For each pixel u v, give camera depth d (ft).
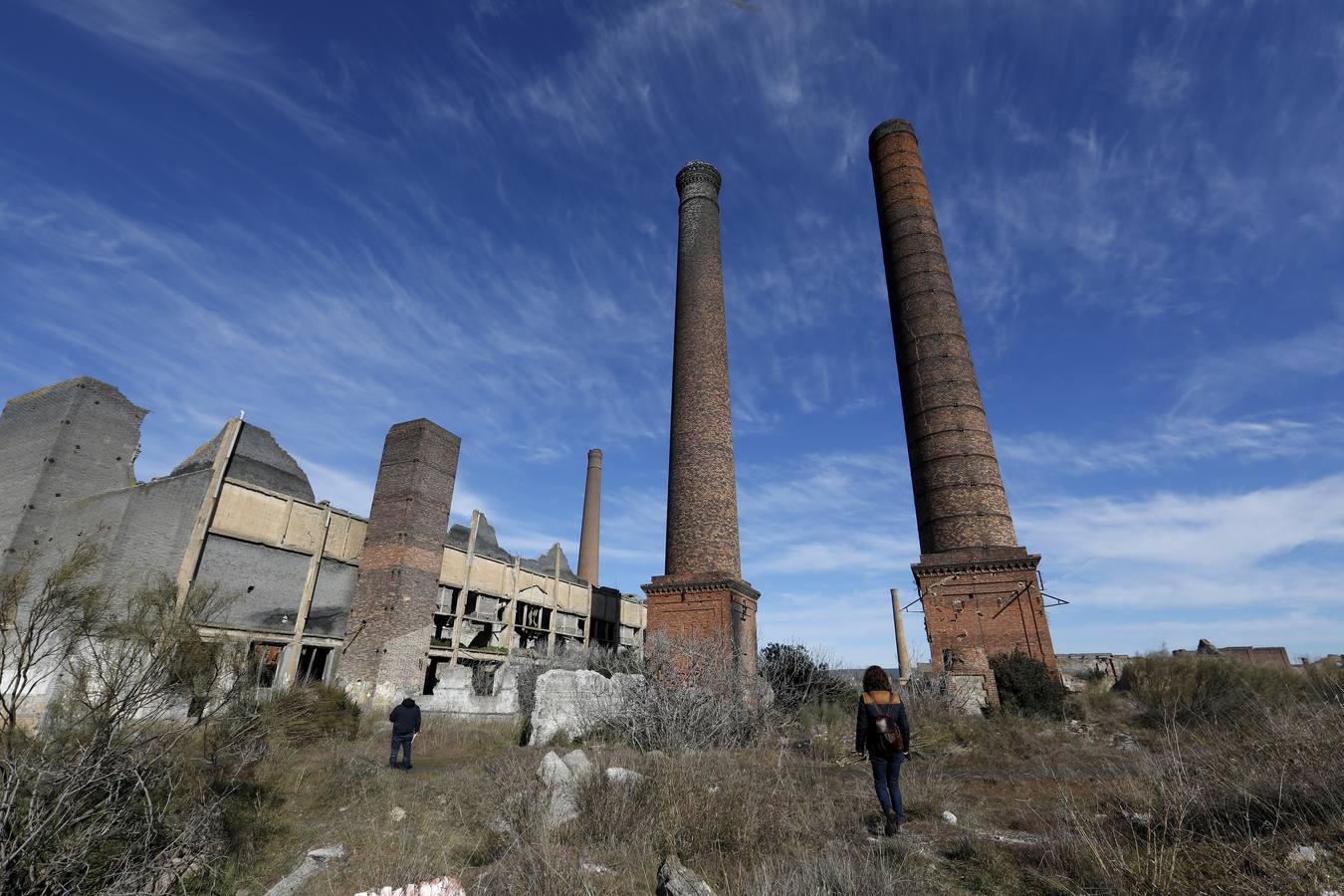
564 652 92.43
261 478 76.84
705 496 86.17
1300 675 52.70
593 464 179.83
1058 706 56.95
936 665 71.41
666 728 41.24
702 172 111.04
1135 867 15.05
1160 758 24.59
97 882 16.96
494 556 104.99
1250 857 14.92
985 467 82.48
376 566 84.58
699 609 77.87
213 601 38.83
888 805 21.30
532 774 27.89
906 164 106.73
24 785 17.62
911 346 93.15
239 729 29.04
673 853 18.52
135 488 66.08
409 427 91.30
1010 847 19.01
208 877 19.93
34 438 73.77
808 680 65.67
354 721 56.80
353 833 24.39
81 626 23.97
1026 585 71.82
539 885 16.72
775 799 22.41
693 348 96.99
